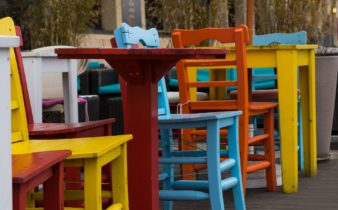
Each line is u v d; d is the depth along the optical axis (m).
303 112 7.00
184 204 5.81
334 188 6.38
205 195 4.75
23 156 3.04
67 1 9.20
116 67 3.91
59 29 9.21
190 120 4.72
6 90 2.35
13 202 2.65
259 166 6.00
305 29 10.58
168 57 3.74
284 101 6.13
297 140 6.62
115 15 12.76
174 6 10.64
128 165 3.96
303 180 6.81
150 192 3.95
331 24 11.35
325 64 7.63
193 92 6.60
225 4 10.87
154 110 4.00
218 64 5.64
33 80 5.12
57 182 3.03
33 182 2.80
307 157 7.02
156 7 11.12
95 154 3.32
